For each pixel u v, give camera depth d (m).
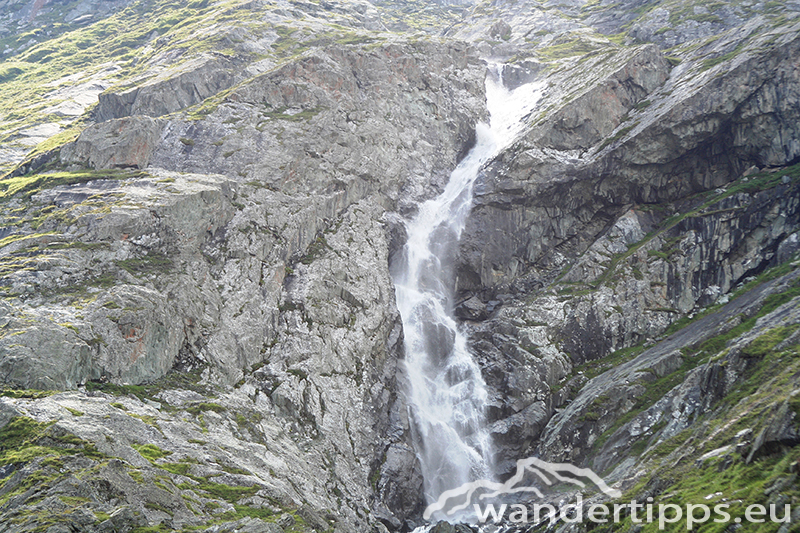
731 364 50.16
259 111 74.75
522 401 63.19
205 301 52.25
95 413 37.06
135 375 43.62
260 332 54.88
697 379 52.84
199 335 50.22
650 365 59.25
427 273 75.62
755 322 57.25
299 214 64.00
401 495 54.19
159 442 38.44
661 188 77.25
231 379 50.47
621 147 75.44
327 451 51.19
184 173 63.84
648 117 77.12
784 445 34.66
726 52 80.31
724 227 69.50
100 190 58.72
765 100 72.50
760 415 41.25
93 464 31.88
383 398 59.34
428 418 63.16
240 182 64.06
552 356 65.38
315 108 77.62
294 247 62.53
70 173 63.19
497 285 75.06
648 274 69.50
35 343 38.81
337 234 67.25
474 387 65.81
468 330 71.56
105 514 28.97
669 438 49.12
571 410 59.84
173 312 48.56
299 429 51.00
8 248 49.47
